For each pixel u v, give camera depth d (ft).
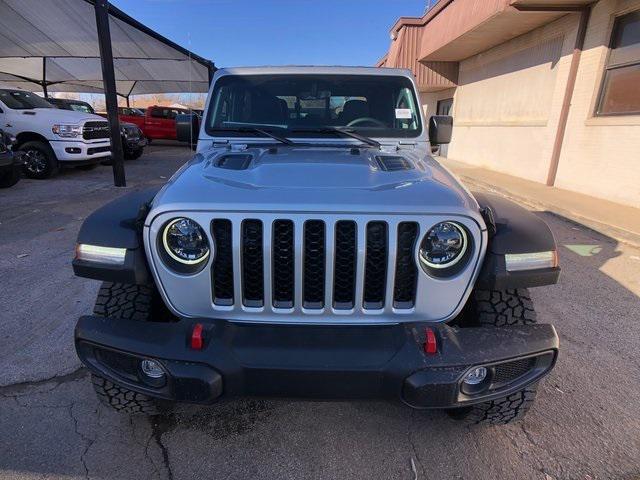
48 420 7.92
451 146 52.49
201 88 66.44
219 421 8.03
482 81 44.37
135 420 8.00
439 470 7.01
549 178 31.99
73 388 8.81
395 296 6.24
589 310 12.60
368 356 5.79
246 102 10.68
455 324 7.43
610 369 9.74
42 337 10.59
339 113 10.68
